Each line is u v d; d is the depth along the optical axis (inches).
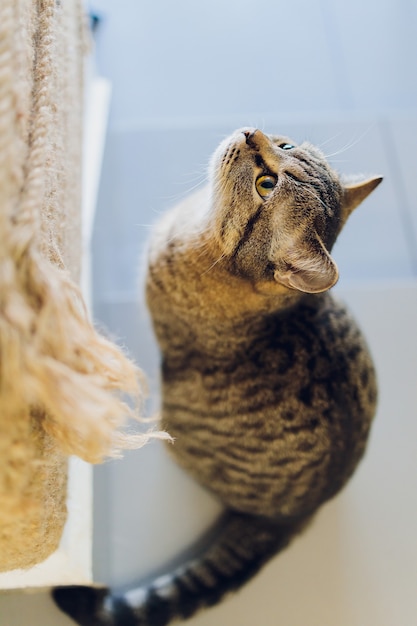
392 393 38.6
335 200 31.4
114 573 34.8
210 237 32.1
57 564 30.5
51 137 25.6
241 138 31.9
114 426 23.5
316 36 46.6
